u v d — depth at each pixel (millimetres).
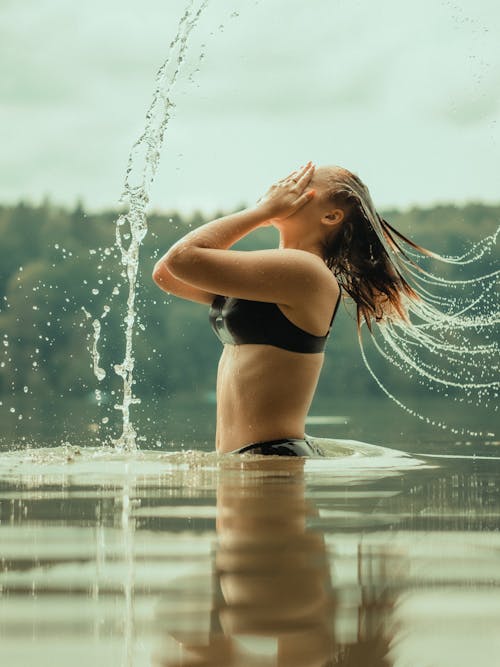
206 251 3066
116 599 1146
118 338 20312
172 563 1341
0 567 1321
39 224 25031
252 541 1512
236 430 3139
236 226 3180
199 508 1871
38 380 19531
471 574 1289
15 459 2984
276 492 2143
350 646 977
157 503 1951
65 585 1214
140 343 20203
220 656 942
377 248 3383
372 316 3572
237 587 1203
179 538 1537
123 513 1814
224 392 3209
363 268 3396
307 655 948
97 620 1061
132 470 2654
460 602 1144
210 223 3180
